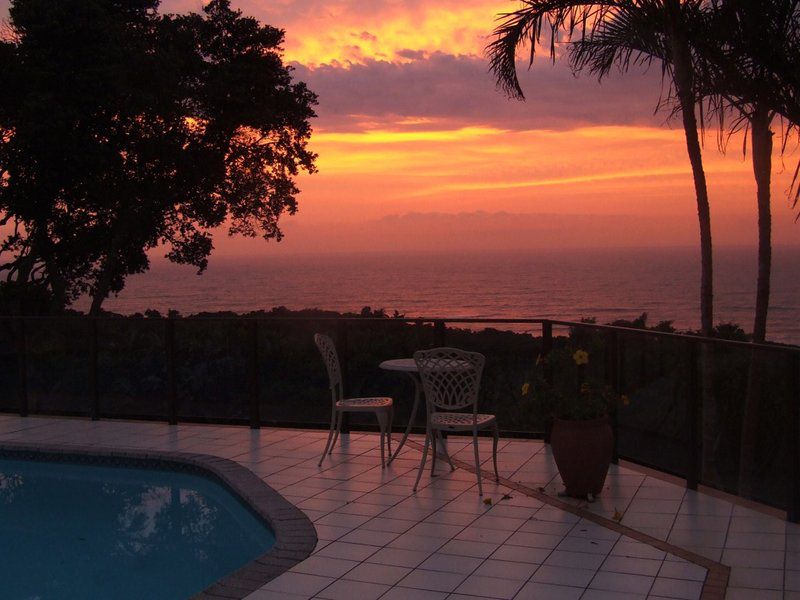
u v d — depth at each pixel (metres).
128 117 20.44
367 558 4.49
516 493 5.82
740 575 4.19
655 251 197.25
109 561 5.17
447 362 5.86
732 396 5.49
